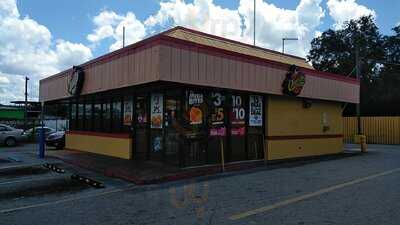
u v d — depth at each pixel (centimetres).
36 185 1135
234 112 1567
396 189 1016
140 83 1300
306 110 1920
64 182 1184
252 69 1516
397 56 5247
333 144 2103
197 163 1424
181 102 1388
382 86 4847
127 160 1608
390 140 3256
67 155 1877
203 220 736
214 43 1662
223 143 1520
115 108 1834
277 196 938
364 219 726
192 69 1293
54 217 780
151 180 1160
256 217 748
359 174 1288
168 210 821
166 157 1470
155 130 1536
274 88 1627
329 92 1970
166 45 1223
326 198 909
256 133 1664
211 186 1092
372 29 5356
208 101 1466
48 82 2231
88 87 1714
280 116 1764
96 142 1962
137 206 865
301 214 766
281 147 1759
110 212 814
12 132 3036
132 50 1352
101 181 1202
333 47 5422
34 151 2242
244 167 1460
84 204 892
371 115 4003
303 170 1396
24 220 761
